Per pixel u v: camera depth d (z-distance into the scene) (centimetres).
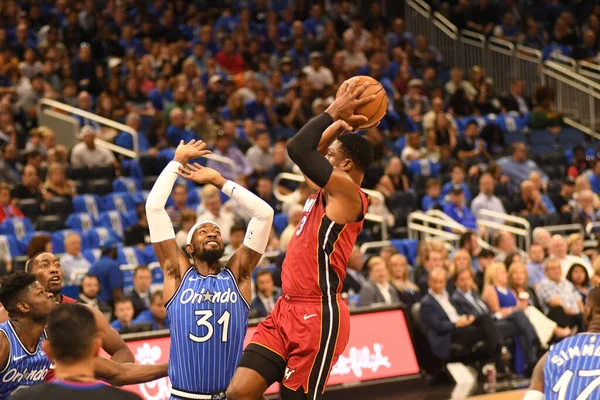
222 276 614
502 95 2138
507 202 1655
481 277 1329
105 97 1747
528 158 1852
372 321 1127
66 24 2036
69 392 383
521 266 1265
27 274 582
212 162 1630
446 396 1098
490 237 1566
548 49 2352
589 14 2525
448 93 2122
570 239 1430
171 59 1958
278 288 1230
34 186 1480
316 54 2008
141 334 1008
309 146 526
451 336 1180
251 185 1596
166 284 612
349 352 1102
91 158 1584
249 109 1850
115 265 1214
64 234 1388
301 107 1877
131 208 1516
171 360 606
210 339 598
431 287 1189
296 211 1318
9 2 2014
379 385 1102
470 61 2348
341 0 2400
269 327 574
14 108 1722
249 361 566
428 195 1616
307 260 563
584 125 2147
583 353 484
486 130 1892
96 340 400
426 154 1800
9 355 578
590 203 1625
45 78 1833
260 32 2177
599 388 472
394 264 1246
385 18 2317
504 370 1202
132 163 1622
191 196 1555
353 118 538
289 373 564
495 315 1234
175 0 2208
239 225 1276
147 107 1834
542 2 2500
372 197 1544
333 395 1075
